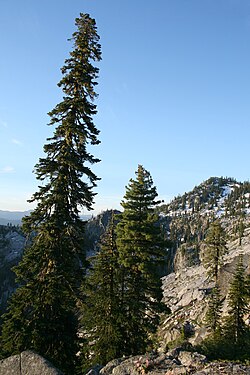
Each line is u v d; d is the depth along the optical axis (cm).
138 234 2270
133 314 2238
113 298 2273
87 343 2238
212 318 3744
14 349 1570
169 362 1191
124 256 2247
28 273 1722
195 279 6612
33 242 1777
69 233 1777
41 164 1769
